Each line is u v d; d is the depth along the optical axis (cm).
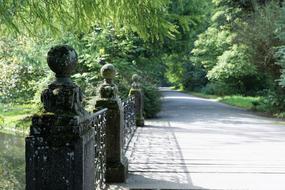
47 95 291
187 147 852
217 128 1227
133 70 1491
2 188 676
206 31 2991
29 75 1352
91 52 1324
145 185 530
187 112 1830
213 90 3669
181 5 761
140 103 1248
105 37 1341
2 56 1280
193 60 3119
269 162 702
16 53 1227
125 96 1345
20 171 795
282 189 526
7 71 1339
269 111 1805
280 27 1644
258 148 852
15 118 1322
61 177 283
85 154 295
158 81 1812
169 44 2023
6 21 532
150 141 933
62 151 283
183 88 4756
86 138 299
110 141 539
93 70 1291
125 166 553
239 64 2570
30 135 285
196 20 706
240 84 3092
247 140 972
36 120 285
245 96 3016
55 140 284
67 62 298
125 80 1412
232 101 2544
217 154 772
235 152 798
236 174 609
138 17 615
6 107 1388
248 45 1808
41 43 1152
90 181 316
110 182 539
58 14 607
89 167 311
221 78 2909
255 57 1798
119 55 1422
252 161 709
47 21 599
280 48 1616
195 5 1947
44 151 283
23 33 661
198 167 654
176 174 602
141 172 609
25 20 611
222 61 2638
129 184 532
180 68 2705
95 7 593
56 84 293
